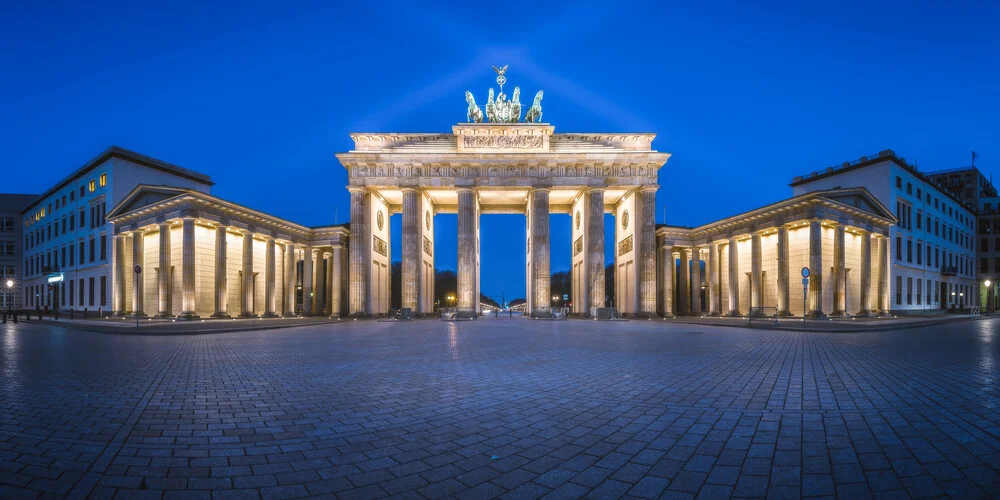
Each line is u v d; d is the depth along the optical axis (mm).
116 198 57438
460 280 56531
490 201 68812
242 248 52750
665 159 56312
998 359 14602
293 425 7270
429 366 13531
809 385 10312
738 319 47250
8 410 8195
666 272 60875
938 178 92562
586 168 57156
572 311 67312
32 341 22203
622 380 11070
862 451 5957
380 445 6297
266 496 4707
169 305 46125
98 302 58281
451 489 4867
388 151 56875
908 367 12914
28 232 84500
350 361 14711
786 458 5727
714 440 6445
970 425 7102
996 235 86562
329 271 69375
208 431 6945
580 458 5781
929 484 4930
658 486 4930
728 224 55625
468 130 57125
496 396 9328
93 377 11633
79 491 4828
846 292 50219
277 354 16703
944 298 70875
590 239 56812
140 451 6051
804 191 66688
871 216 50219
